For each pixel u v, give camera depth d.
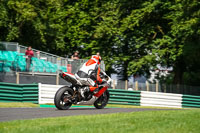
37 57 75.62
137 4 105.44
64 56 115.75
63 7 113.62
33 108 45.88
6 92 60.56
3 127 26.12
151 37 106.75
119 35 104.06
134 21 101.94
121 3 105.62
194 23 92.75
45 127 25.69
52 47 107.94
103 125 26.64
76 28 110.44
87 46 106.81
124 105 71.44
